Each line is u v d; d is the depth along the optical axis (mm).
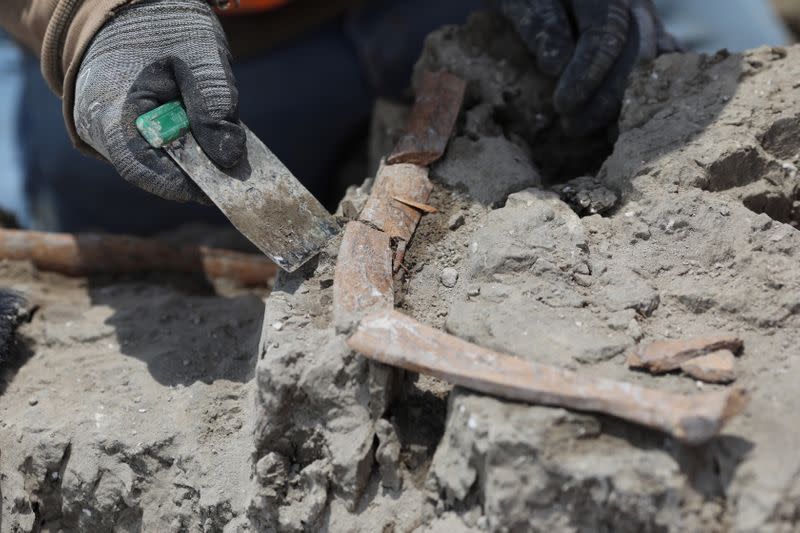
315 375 900
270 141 1398
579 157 1130
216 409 980
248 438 957
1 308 1075
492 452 847
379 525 896
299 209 972
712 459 841
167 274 1185
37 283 1150
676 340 897
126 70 966
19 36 1077
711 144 1001
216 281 1186
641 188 993
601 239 968
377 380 893
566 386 851
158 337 1061
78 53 980
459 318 915
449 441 880
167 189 953
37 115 1361
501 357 874
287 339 917
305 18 1338
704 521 827
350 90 1400
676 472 832
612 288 932
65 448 976
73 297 1140
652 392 843
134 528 972
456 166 1041
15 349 1062
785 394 860
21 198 1399
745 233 949
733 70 1048
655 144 1018
